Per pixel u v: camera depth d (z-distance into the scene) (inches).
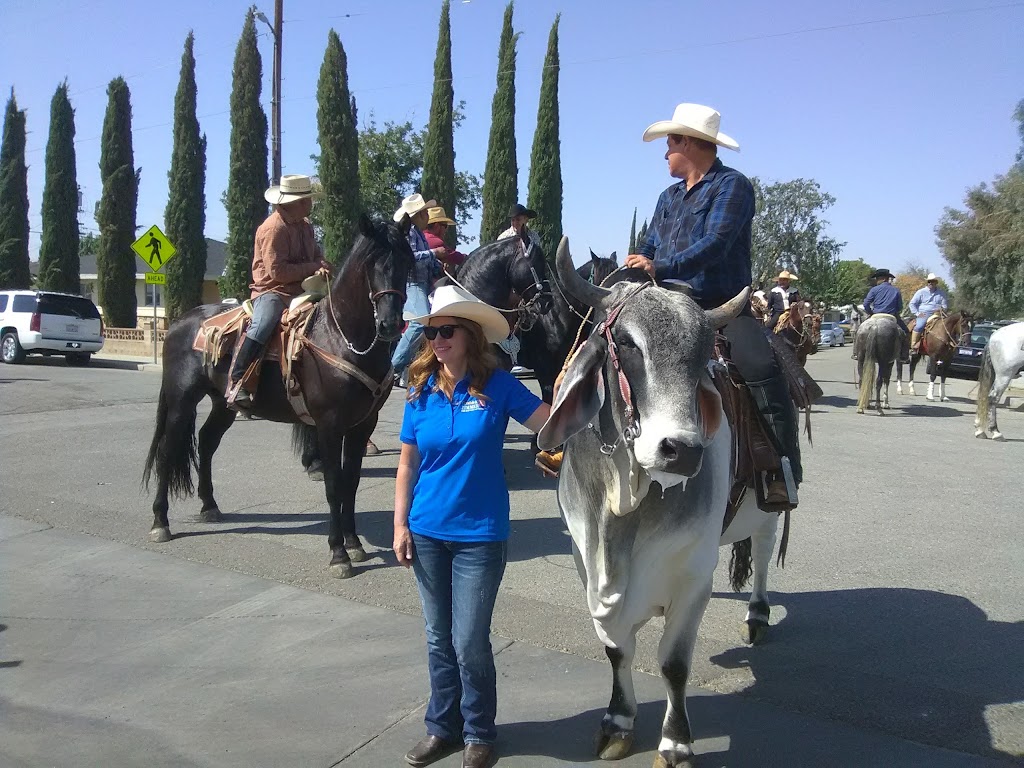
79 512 290.8
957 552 256.5
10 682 169.9
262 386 256.7
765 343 160.2
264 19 787.4
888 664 179.0
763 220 2416.3
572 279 125.3
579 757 144.3
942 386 657.6
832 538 270.8
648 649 185.8
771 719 155.3
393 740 149.5
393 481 349.1
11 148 1275.8
